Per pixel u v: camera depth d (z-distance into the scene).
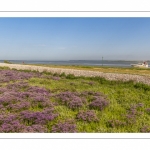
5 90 12.26
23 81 16.16
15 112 8.60
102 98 10.23
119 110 8.88
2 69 26.56
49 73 22.62
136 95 11.67
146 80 17.64
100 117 8.03
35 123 7.48
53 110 8.64
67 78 19.56
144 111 8.99
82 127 7.16
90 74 22.25
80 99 9.98
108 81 17.11
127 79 18.39
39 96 10.50
